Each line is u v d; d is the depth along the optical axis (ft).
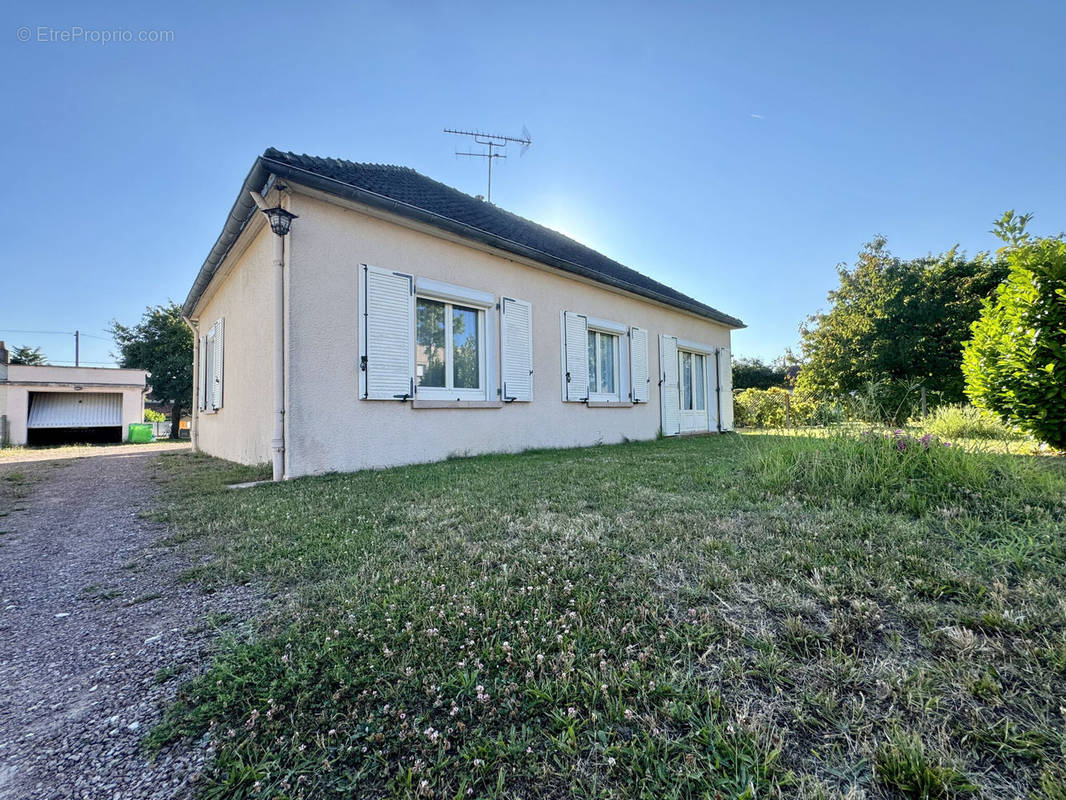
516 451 22.66
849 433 12.95
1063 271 15.61
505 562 7.02
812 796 2.98
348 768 3.37
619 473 14.65
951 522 8.16
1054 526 7.42
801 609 5.29
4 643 5.32
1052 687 3.85
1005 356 17.21
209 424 30.01
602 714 3.80
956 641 4.54
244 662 4.57
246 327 21.29
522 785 3.21
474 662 4.47
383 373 17.83
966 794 2.95
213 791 3.21
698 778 3.16
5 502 13.66
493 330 22.08
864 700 3.83
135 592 6.66
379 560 7.25
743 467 13.96
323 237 16.53
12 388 56.24
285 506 11.16
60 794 3.23
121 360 82.58
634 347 30.40
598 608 5.47
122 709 4.12
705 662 4.42
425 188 25.58
